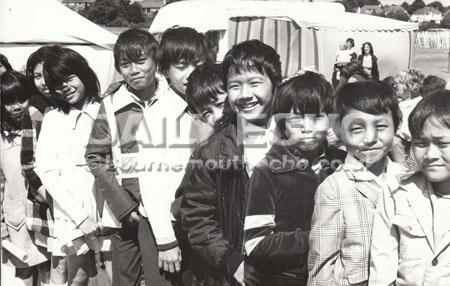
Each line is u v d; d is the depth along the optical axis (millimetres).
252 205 2191
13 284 2980
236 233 2229
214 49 2611
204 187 2234
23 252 2871
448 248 1985
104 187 2461
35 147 2736
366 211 2119
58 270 2713
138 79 2420
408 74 2809
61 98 2572
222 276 2307
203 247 2234
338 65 2826
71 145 2580
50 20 2586
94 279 2750
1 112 2754
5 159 2834
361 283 2105
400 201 2045
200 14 2746
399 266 2035
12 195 2869
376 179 2152
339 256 2146
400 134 2404
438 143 1979
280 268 2215
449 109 1964
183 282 2463
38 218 2834
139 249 2559
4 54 2596
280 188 2197
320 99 2201
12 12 2559
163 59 2432
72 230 2623
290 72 2781
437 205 2027
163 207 2393
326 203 2121
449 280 1962
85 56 2615
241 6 2783
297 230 2207
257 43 2283
